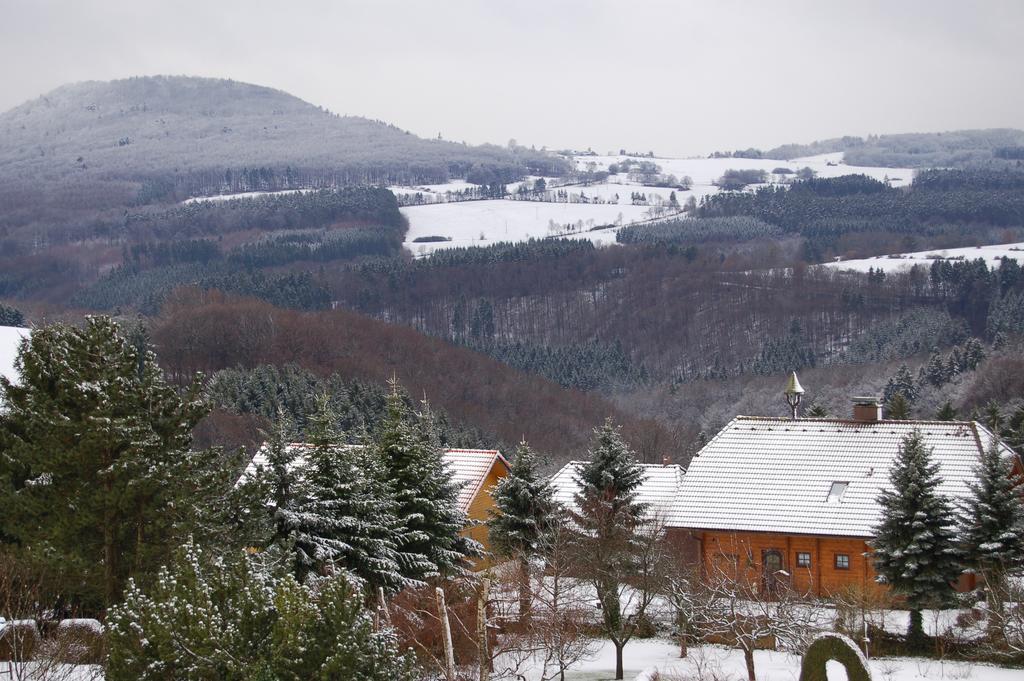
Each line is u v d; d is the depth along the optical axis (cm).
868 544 4531
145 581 3025
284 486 3544
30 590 3062
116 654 2236
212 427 9075
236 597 2341
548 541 4288
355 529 3641
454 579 4097
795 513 5203
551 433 13300
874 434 5550
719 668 3688
